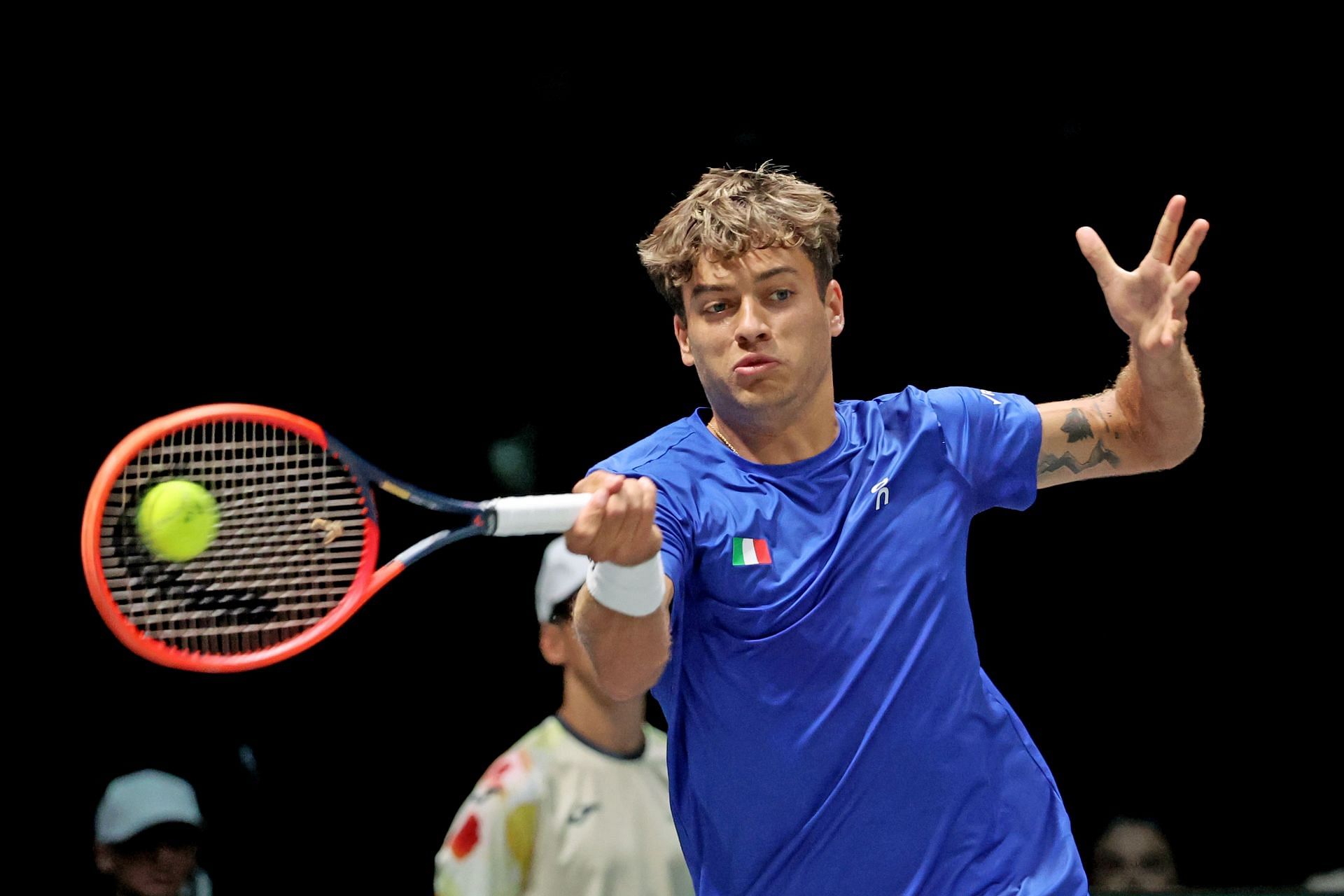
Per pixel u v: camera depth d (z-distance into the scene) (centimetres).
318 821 2653
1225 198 3019
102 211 2759
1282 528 3038
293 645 921
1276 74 2967
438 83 2941
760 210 1016
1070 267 3047
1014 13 2977
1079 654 3061
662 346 3056
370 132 2922
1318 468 3031
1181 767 3008
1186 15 2961
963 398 1083
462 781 2777
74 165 2744
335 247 2922
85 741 2530
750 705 996
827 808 995
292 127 2873
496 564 2927
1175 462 1115
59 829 2472
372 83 2906
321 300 2911
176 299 2805
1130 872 2234
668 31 2972
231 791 2569
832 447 1038
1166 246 1012
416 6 2880
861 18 2980
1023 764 1047
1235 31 2959
